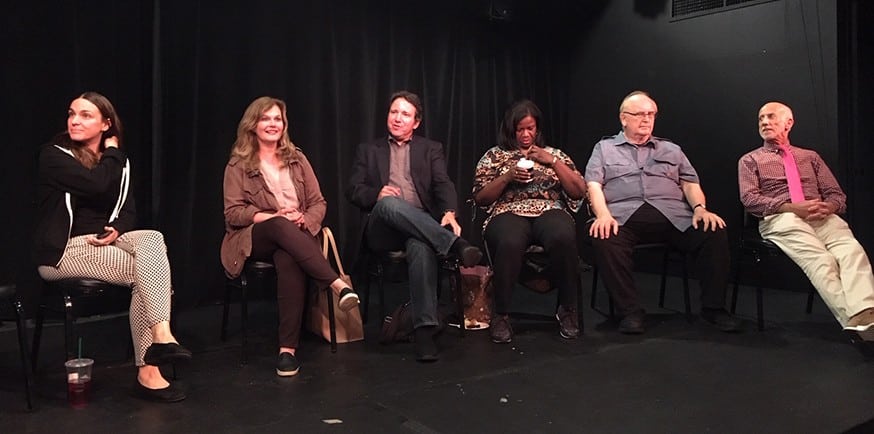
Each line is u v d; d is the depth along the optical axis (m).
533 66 4.92
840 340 2.87
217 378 2.37
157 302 2.14
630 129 3.28
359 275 4.02
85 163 2.32
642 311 3.05
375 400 2.14
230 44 3.55
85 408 2.06
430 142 3.20
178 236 3.39
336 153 3.95
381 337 2.83
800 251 2.91
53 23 3.01
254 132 2.78
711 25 4.29
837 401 2.14
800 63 3.90
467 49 4.57
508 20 4.63
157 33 3.27
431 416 2.01
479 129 4.67
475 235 4.64
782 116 3.27
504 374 2.42
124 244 2.28
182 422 1.95
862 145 4.00
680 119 4.48
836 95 3.77
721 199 4.30
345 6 3.97
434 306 2.65
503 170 3.12
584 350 2.73
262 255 2.61
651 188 3.17
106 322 3.15
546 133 5.00
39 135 3.00
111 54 3.17
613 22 4.80
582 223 4.96
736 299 3.44
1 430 1.88
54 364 2.51
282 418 1.99
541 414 2.03
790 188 3.14
